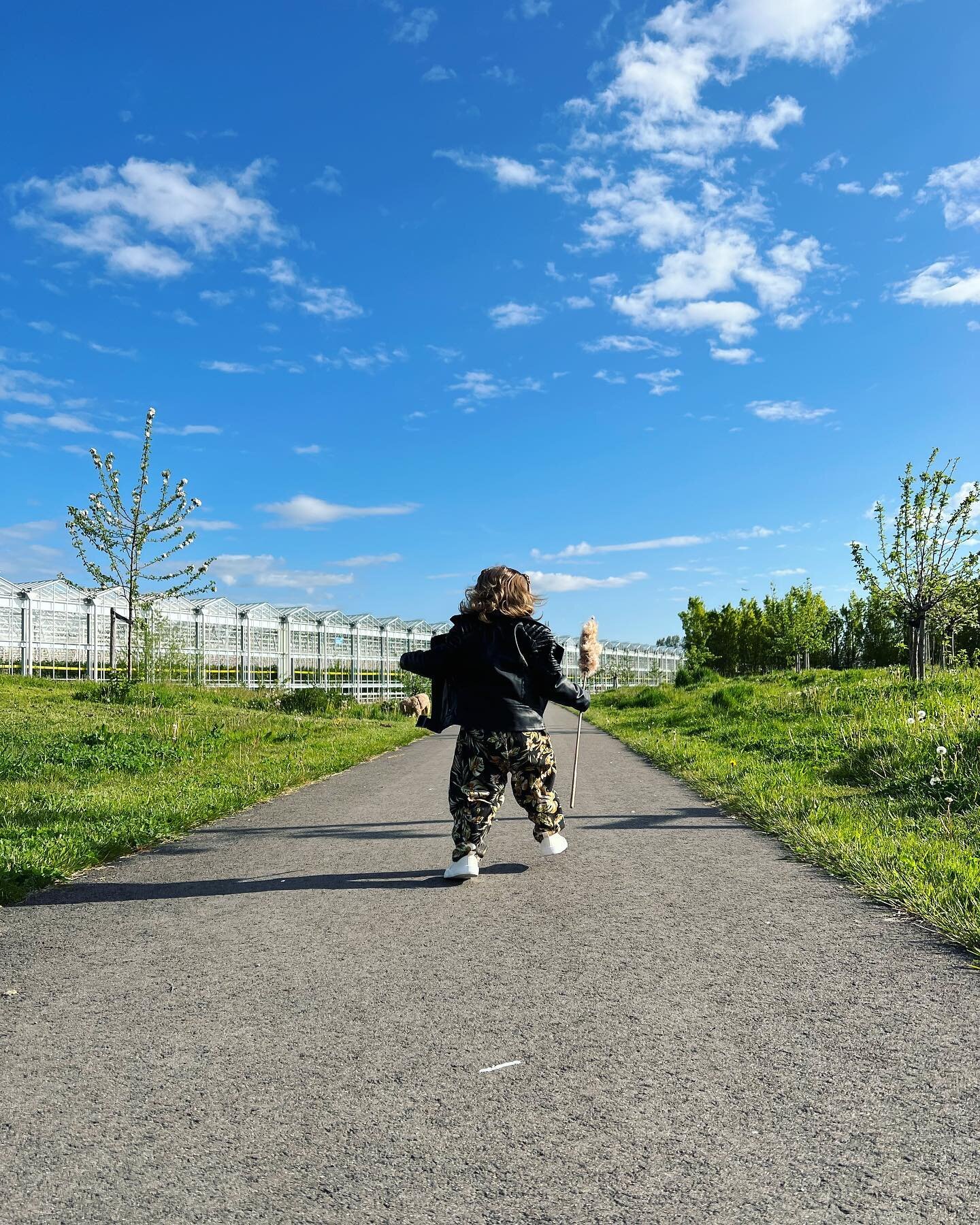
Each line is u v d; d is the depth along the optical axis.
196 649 38.16
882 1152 2.05
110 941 4.00
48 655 32.66
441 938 3.89
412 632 53.97
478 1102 2.36
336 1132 2.21
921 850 5.25
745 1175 1.97
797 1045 2.69
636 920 4.13
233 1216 1.86
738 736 12.86
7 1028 2.96
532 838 6.37
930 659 20.98
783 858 5.56
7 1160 2.11
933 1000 3.05
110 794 8.70
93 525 22.33
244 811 8.27
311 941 3.90
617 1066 2.55
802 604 45.88
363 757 13.62
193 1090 2.46
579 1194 1.91
